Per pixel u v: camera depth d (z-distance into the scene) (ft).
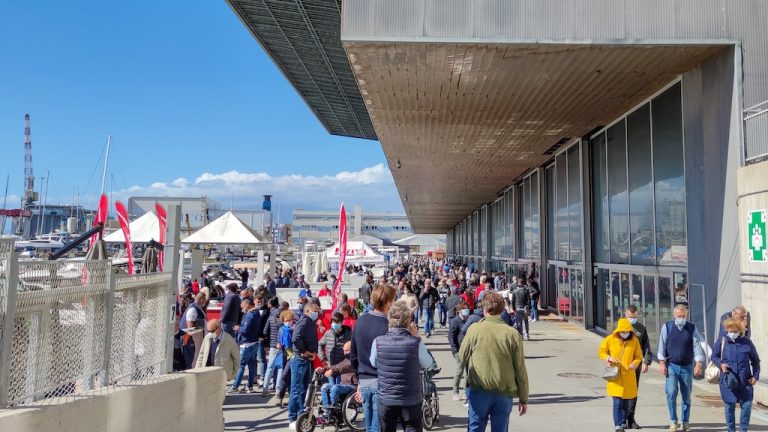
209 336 29.89
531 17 35.35
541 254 87.45
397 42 35.24
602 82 43.42
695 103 39.88
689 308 40.75
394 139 66.69
